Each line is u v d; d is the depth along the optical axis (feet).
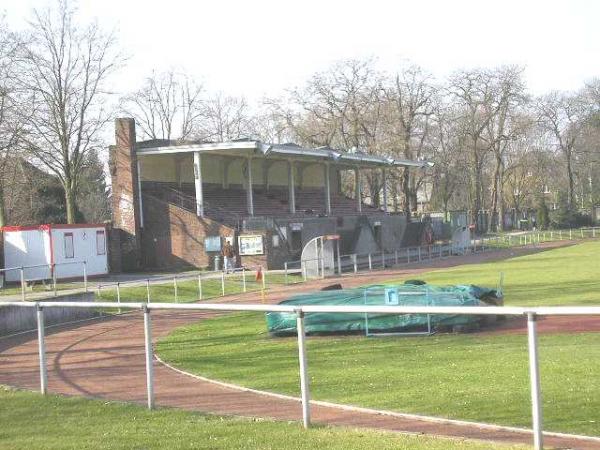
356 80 260.01
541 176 367.45
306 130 264.31
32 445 27.81
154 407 34.40
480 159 309.83
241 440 27.12
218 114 304.30
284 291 123.75
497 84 286.66
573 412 32.24
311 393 38.91
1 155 149.59
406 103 259.39
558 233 295.28
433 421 30.99
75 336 73.51
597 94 354.74
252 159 217.15
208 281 134.72
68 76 161.58
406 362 47.93
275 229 170.40
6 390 40.42
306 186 255.70
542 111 345.51
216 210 183.11
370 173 282.36
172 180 190.80
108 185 287.89
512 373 41.93
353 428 29.32
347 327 62.59
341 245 206.08
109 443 27.53
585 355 47.16
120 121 170.30
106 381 45.42
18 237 130.72
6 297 96.02
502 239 264.31
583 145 359.87
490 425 29.78
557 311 23.62
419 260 198.08
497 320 67.05
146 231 173.17
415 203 301.43
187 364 51.65
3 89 146.30
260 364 50.26
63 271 133.90
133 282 121.29
